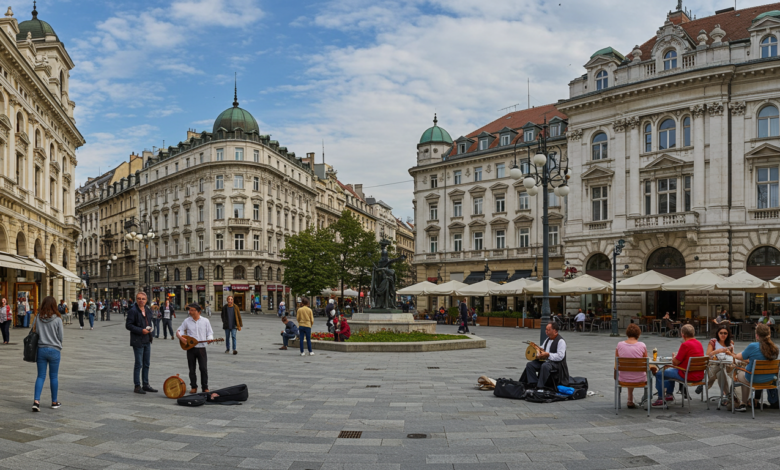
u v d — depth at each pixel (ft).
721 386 37.45
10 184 111.75
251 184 253.44
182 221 268.41
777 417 34.60
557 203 180.86
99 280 343.46
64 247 159.94
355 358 66.08
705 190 132.46
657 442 28.71
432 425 32.19
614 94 144.66
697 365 36.76
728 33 143.23
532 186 69.00
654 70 141.28
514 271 188.44
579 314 133.49
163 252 279.69
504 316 152.46
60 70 160.66
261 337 103.50
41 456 25.29
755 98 128.57
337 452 26.86
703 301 129.59
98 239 351.87
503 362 62.85
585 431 30.94
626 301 142.00
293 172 295.69
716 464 25.09
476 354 71.20
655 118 140.56
